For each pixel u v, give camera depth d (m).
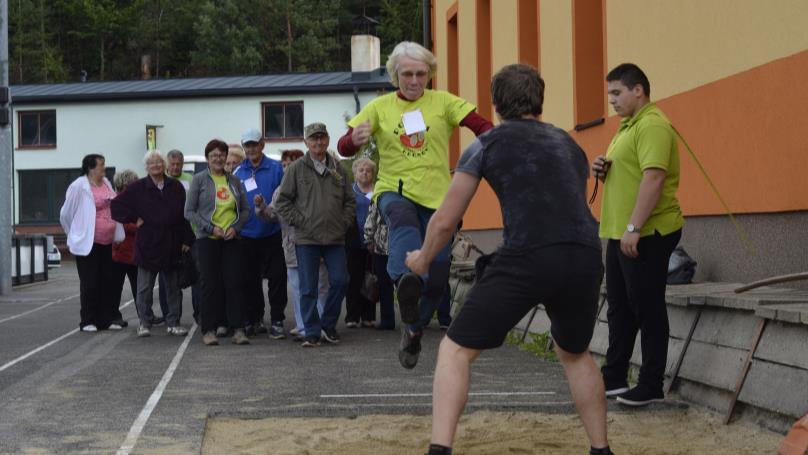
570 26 15.38
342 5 97.44
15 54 94.25
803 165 8.70
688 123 11.10
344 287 12.55
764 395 6.94
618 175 7.81
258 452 6.51
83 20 98.38
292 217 12.22
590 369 5.87
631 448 6.55
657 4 12.00
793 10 8.85
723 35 10.25
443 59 26.48
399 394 8.73
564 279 5.45
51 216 52.78
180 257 13.78
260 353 11.73
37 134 52.97
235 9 89.81
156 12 100.50
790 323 6.89
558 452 6.48
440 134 7.64
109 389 9.12
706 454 6.36
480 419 7.49
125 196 13.55
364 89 50.59
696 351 8.06
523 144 5.61
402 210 7.43
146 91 51.34
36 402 8.43
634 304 7.72
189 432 7.10
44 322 16.19
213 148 12.52
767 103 9.34
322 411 7.71
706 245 10.67
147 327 13.73
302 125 50.78
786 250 9.09
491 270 5.54
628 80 7.71
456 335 5.52
